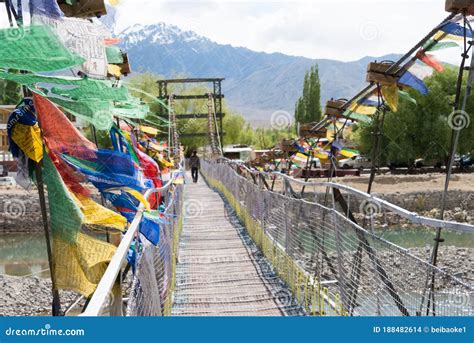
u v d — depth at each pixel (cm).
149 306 362
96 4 386
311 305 570
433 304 325
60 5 381
